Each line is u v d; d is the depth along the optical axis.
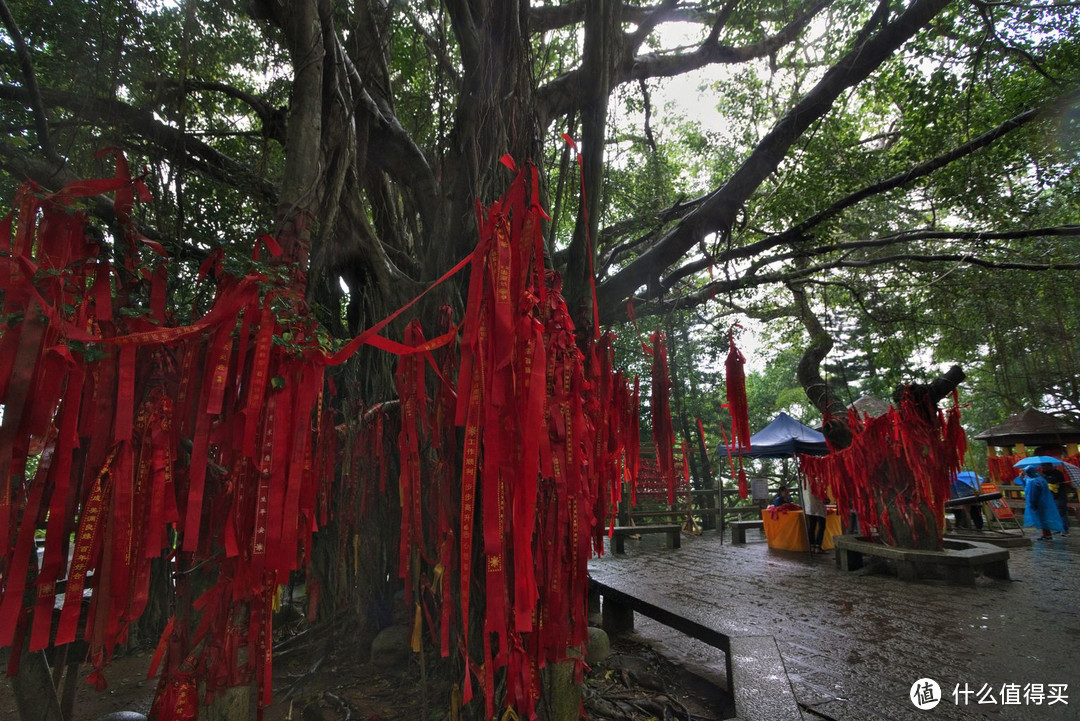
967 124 5.80
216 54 4.74
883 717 2.76
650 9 6.95
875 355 9.72
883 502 6.94
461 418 1.70
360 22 4.29
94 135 3.80
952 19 5.91
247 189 4.58
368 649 4.06
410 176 4.32
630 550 9.16
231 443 1.99
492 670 2.11
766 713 2.53
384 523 4.12
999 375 14.69
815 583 6.19
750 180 4.44
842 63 4.34
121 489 1.66
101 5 3.66
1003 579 6.39
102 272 1.79
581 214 2.99
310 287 2.99
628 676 3.65
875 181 6.52
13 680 1.80
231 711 1.89
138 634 4.63
